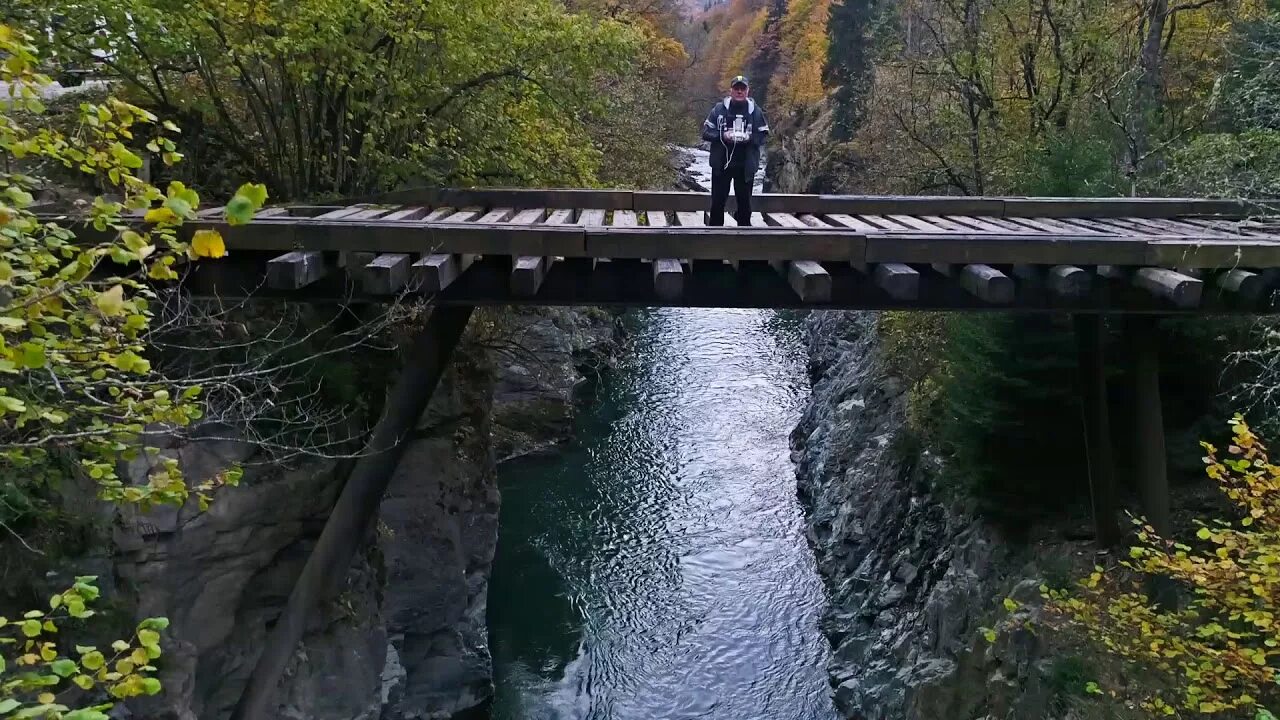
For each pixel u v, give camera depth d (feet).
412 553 32.45
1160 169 40.19
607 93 53.11
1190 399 30.14
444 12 28.07
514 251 19.75
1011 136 49.19
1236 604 16.47
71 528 20.39
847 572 46.80
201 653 23.89
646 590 49.03
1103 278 21.43
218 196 30.76
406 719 34.01
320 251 19.77
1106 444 26.22
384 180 33.17
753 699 39.86
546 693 39.75
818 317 96.78
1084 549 28.09
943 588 34.63
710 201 28.73
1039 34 46.83
